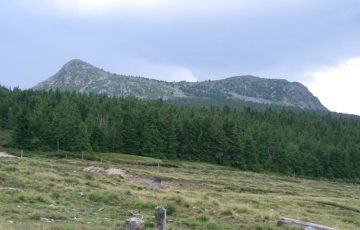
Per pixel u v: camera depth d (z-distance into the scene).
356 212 46.81
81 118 130.88
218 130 134.88
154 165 99.44
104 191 30.39
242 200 41.19
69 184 33.84
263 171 135.38
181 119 138.38
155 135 128.75
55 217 20.17
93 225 19.25
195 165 117.31
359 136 184.25
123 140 128.00
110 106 151.00
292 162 144.88
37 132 113.06
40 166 53.22
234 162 133.75
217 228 22.56
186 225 22.70
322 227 25.02
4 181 30.84
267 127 160.38
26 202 23.39
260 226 23.81
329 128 193.25
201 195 37.62
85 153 111.25
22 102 159.25
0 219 17.47
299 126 189.75
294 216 33.16
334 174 148.62
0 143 113.31
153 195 32.06
